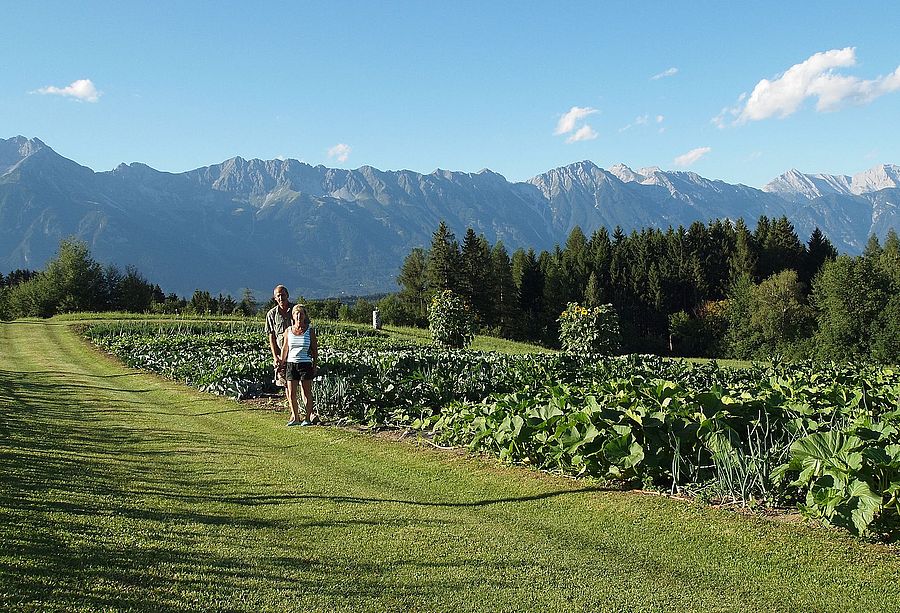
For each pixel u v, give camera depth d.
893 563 3.82
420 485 5.84
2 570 3.36
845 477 4.16
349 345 19.98
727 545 4.20
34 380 13.80
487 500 5.34
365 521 4.72
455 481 5.92
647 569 3.87
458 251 62.81
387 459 6.82
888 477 4.15
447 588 3.55
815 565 3.85
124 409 10.25
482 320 62.50
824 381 9.17
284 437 8.10
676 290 66.19
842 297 46.50
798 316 53.03
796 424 5.32
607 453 5.36
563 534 4.52
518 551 4.14
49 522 4.21
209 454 6.98
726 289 65.00
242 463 6.58
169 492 5.32
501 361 11.43
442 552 4.10
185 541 4.11
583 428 5.69
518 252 76.00
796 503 4.86
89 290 55.78
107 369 16.58
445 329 19.50
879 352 43.59
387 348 18.84
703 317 60.59
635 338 62.59
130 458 6.57
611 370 11.03
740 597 3.48
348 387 9.20
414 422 7.78
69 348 21.72
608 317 17.67
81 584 3.34
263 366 11.44
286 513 4.89
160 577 3.51
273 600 3.33
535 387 9.67
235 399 10.87
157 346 17.77
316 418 9.12
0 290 62.66
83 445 7.02
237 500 5.20
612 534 4.48
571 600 3.43
